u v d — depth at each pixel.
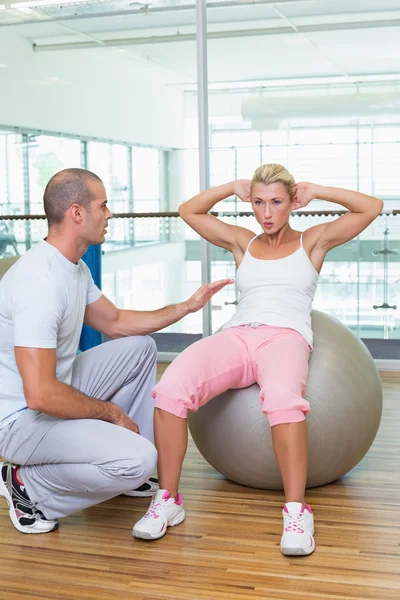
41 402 2.01
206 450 2.53
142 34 4.40
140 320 2.46
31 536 2.20
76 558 2.05
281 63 4.24
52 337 2.04
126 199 4.55
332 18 4.15
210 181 4.42
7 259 2.82
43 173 4.68
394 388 3.90
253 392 2.42
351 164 4.20
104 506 2.42
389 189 4.18
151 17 4.38
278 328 2.44
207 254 4.48
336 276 4.41
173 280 4.55
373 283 4.35
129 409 2.49
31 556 2.07
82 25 4.48
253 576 1.93
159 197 4.49
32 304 2.02
